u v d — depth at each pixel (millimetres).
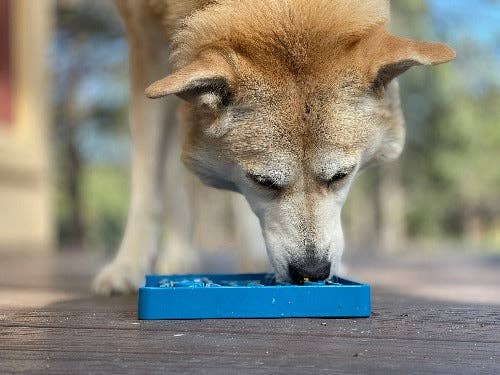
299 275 856
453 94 4281
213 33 876
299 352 645
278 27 856
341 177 880
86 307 879
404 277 1389
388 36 877
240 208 1129
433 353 646
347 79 859
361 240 5590
